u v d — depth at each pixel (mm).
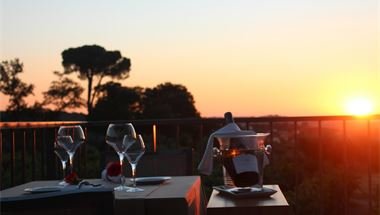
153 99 21797
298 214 4633
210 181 4363
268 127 4668
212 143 2895
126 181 2654
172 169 3371
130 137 2438
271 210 2441
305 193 4695
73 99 26641
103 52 26938
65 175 2689
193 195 2514
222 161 2713
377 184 4637
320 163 4711
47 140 4234
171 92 21172
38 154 4613
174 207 2107
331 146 4734
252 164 2646
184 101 20906
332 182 4727
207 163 2908
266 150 2750
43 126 3938
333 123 4695
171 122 4629
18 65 25359
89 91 26797
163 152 3395
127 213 2092
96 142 5434
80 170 4648
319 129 4676
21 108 25453
